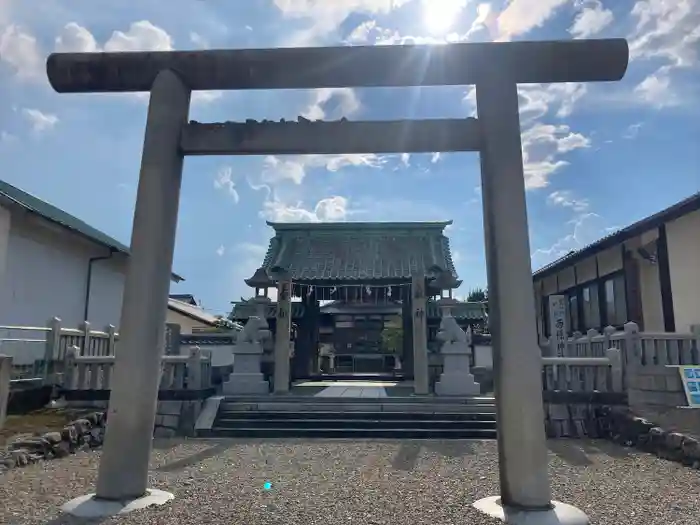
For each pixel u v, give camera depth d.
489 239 6.15
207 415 12.63
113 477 5.85
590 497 6.61
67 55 6.77
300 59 6.56
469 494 6.62
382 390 16.95
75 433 10.23
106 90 6.88
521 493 5.53
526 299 5.90
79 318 18.09
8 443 9.12
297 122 6.60
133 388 5.99
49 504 6.13
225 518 5.51
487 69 6.45
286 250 19.30
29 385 11.76
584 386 12.55
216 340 25.48
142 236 6.27
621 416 11.36
